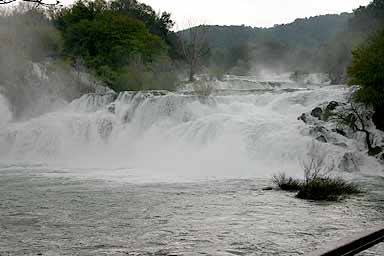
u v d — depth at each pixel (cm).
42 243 1109
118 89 5744
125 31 6831
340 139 3170
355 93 3422
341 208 1605
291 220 1392
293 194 1922
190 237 1173
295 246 1091
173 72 6334
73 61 6141
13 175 2569
